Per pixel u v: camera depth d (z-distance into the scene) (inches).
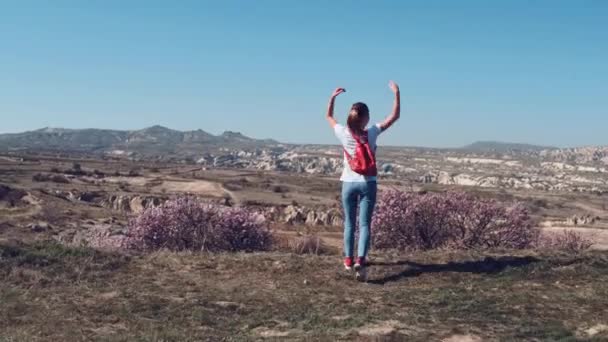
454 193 677.9
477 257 376.5
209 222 696.4
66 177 3764.8
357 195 323.6
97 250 378.3
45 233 1438.2
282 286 322.0
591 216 2849.4
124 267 357.4
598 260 371.6
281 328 261.3
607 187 6806.1
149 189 3437.5
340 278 334.0
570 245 846.5
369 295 305.9
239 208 735.1
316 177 5959.6
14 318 268.4
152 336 246.7
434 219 639.1
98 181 3801.7
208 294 310.0
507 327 261.4
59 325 261.1
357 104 315.3
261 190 3821.4
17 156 5885.8
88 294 306.2
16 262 339.9
